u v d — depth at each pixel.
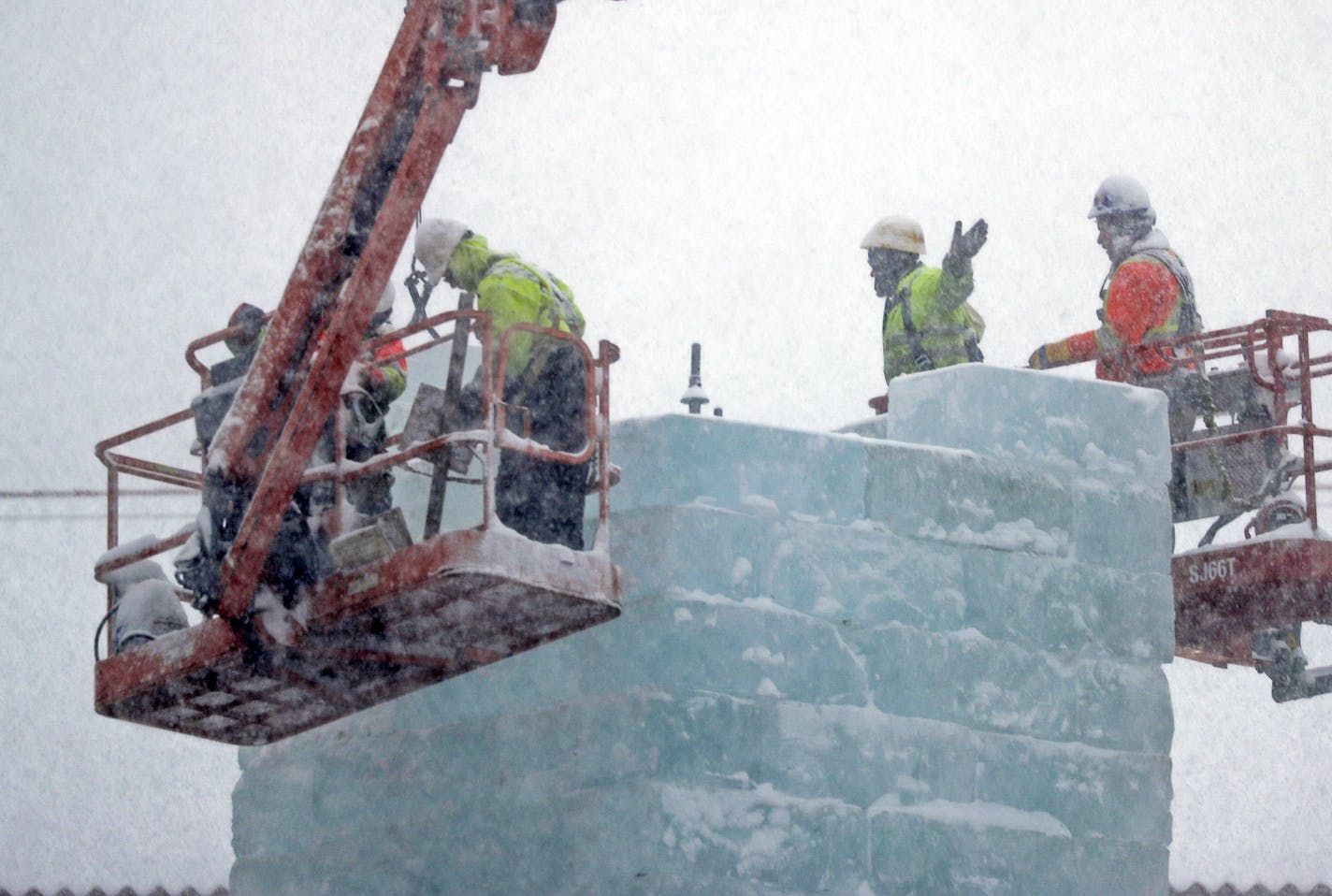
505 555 19.86
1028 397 23.66
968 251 25.27
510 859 22.06
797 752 21.42
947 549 22.77
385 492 21.91
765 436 22.09
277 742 24.33
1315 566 25.50
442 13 20.20
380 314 22.58
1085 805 22.84
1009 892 22.12
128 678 22.05
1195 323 27.70
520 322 20.53
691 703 21.12
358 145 20.75
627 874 20.75
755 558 21.73
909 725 22.08
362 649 21.30
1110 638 23.44
